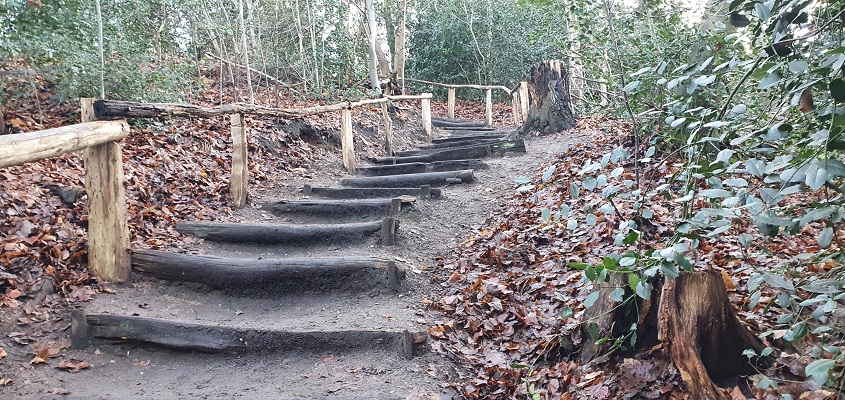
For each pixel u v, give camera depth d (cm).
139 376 302
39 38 549
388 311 363
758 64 197
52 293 338
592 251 420
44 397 266
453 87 1405
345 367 309
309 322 348
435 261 449
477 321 358
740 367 260
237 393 286
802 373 243
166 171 545
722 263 362
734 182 189
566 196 536
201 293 384
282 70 1179
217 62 1106
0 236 362
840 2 192
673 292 260
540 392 285
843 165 155
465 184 650
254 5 1106
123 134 370
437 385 293
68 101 619
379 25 1792
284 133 749
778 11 189
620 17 605
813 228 396
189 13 837
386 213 529
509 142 790
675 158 542
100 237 367
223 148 657
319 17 1172
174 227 462
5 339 298
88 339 317
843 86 159
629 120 597
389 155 866
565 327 326
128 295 362
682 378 249
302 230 466
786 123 181
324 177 698
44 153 282
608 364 281
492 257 440
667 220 430
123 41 647
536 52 1659
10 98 584
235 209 536
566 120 935
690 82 227
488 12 1730
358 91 1102
